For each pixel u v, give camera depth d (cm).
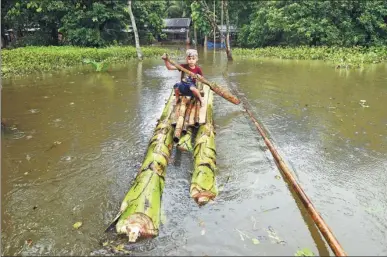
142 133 589
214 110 716
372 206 352
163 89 958
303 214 337
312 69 1331
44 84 1051
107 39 2492
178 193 382
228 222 324
